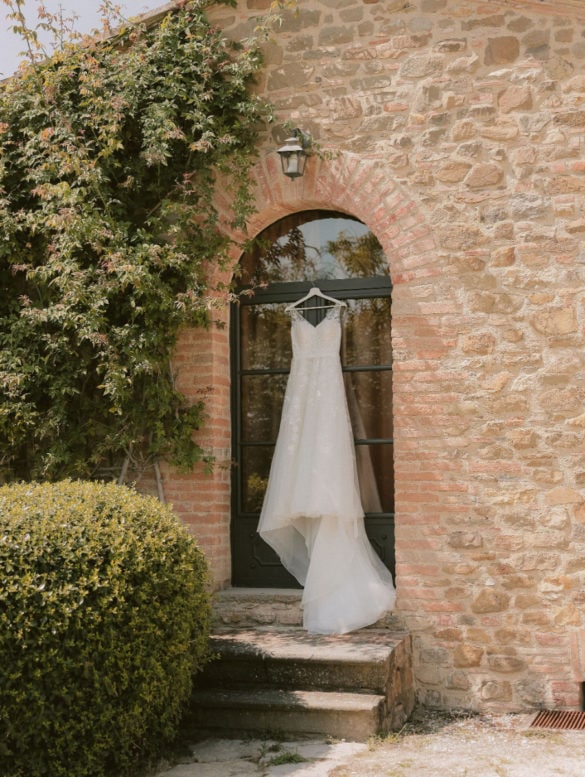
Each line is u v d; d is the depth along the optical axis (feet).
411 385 18.65
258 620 19.22
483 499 18.11
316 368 19.74
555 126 18.37
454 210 18.74
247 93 20.03
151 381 19.63
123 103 19.13
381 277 20.17
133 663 13.93
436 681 18.04
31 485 15.93
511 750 15.08
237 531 20.65
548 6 18.38
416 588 18.33
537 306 18.20
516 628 17.76
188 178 19.58
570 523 17.71
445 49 19.03
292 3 19.58
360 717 15.55
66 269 18.61
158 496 19.94
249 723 16.07
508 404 18.15
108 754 13.84
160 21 20.45
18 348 19.48
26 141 20.36
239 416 20.92
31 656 12.98
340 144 19.52
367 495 19.97
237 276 20.93
